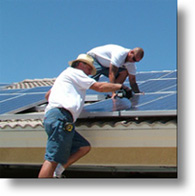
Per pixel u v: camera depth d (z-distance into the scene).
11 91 10.74
